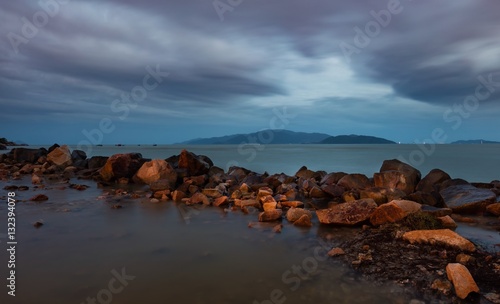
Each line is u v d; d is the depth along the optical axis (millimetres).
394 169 17625
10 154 33812
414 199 14398
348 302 5961
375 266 7441
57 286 6641
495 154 91062
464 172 38406
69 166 29484
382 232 9781
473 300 5855
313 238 9844
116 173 22734
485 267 7117
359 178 17547
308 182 18406
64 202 15367
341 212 11375
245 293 6379
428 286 6410
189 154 22469
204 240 9750
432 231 8641
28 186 20031
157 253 8625
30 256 8297
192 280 6980
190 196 17391
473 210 12812
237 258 8258
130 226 11305
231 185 20047
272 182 19406
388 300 5992
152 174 21453
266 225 11422
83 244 9289
